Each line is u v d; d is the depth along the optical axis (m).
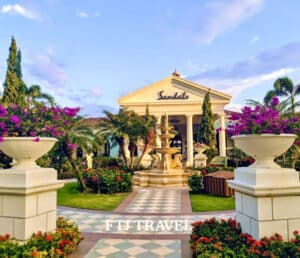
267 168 3.66
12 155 3.97
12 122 4.02
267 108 3.89
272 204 3.52
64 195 11.56
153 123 21.72
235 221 4.38
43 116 4.30
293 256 3.18
